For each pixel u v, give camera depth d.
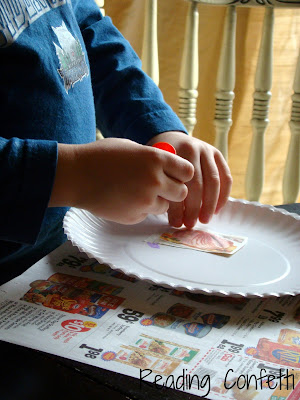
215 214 0.65
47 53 0.63
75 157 0.48
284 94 1.36
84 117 0.70
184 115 1.17
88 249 0.53
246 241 0.58
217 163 0.67
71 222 0.57
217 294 0.44
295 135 1.20
